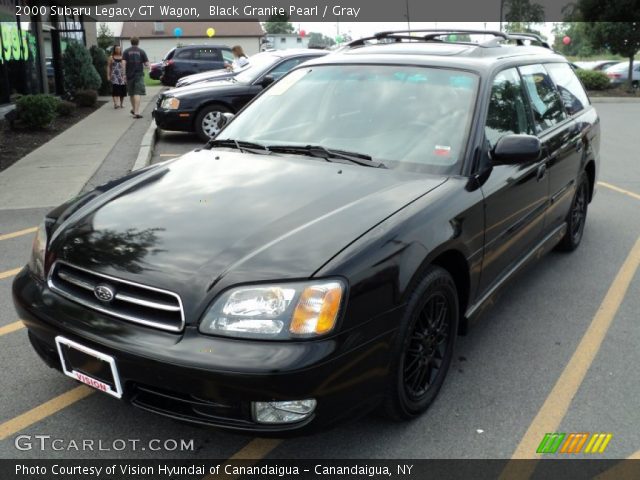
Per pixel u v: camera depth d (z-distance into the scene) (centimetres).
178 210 288
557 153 433
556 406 315
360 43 466
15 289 288
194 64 2258
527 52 457
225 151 372
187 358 229
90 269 259
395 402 275
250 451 279
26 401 313
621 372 351
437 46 418
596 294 461
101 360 247
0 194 718
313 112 381
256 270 240
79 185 753
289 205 287
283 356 227
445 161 328
